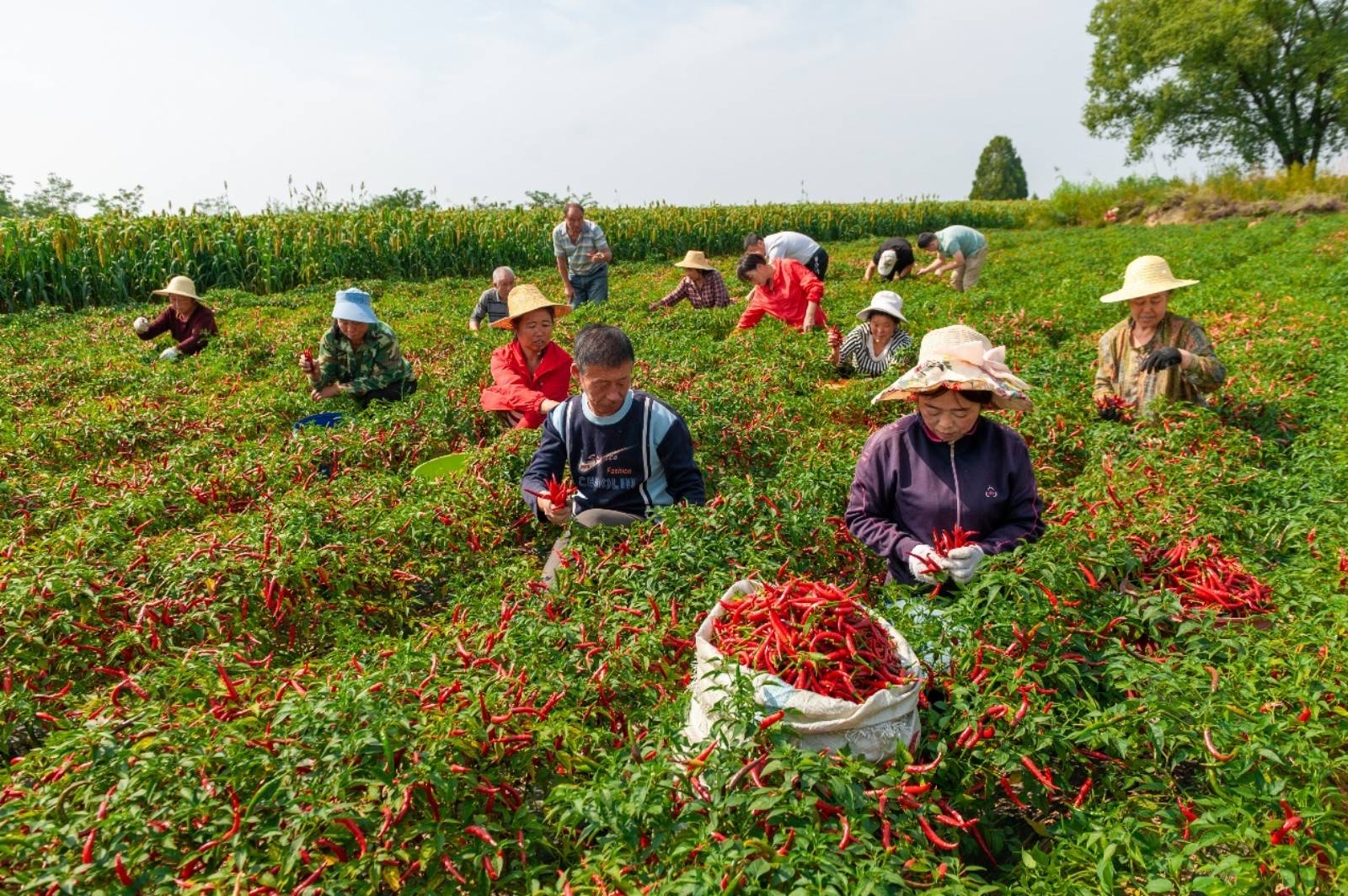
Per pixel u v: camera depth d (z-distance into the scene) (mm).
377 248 25078
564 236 17453
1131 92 59938
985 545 4496
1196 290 16203
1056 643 3912
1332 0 54031
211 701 3807
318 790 3102
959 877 2867
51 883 2762
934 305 15617
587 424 5711
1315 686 3619
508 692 3752
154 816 2982
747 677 3254
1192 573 4957
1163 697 3588
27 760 3404
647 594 4668
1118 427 7430
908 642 3971
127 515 6266
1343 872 2832
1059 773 3594
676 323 14547
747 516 5551
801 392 10109
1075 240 33094
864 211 46188
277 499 6883
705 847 2842
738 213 38719
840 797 2977
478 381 10602
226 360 12484
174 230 21984
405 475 8195
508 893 3346
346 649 4531
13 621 4605
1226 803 3219
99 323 17469
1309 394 8875
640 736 3848
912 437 4785
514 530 6684
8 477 7688
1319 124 56219
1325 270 16500
